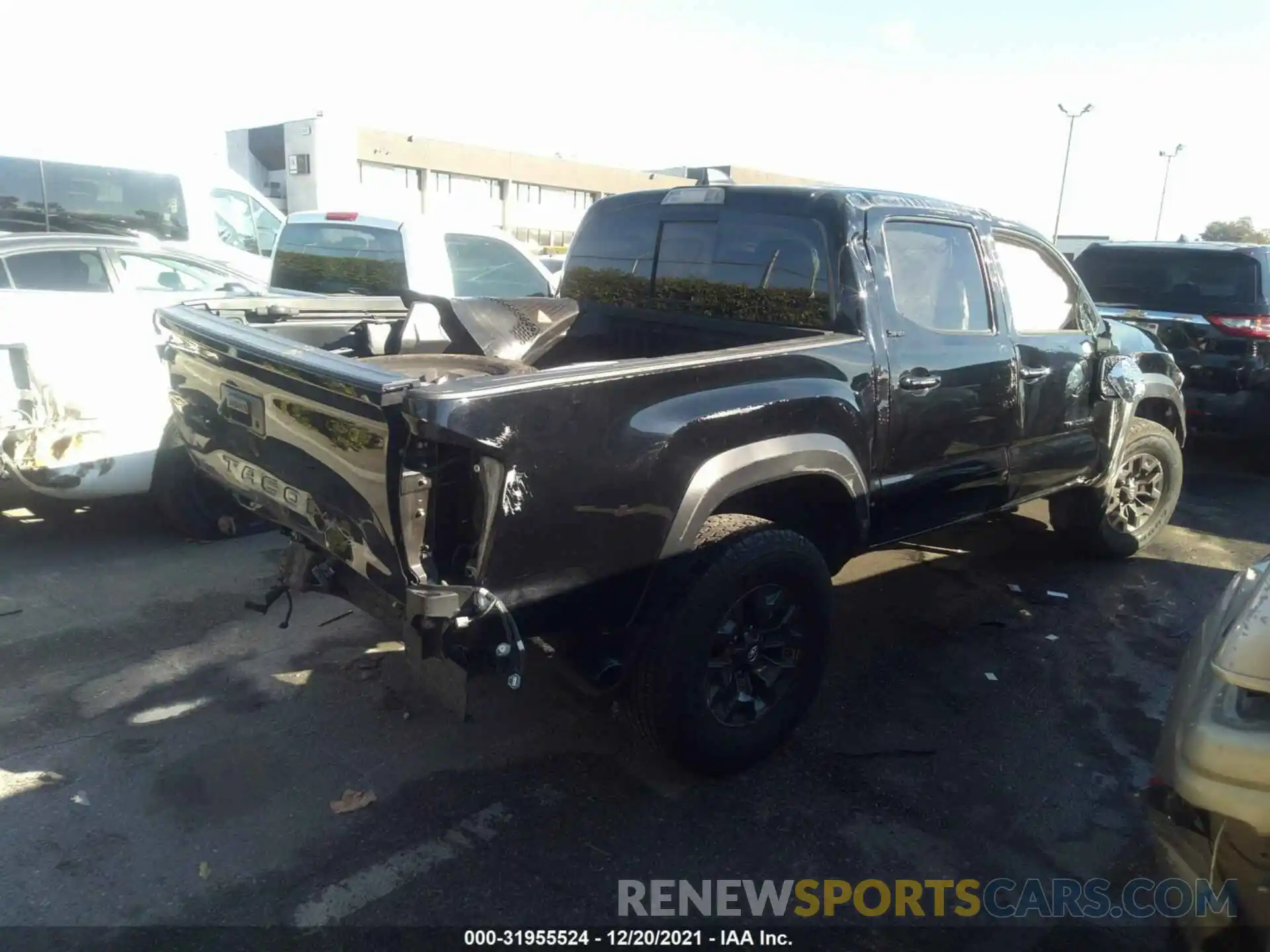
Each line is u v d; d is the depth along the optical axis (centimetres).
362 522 282
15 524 598
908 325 396
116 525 602
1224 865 237
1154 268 863
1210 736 230
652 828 326
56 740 363
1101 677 441
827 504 383
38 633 449
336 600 497
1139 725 400
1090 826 333
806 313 393
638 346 467
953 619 500
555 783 349
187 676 415
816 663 369
